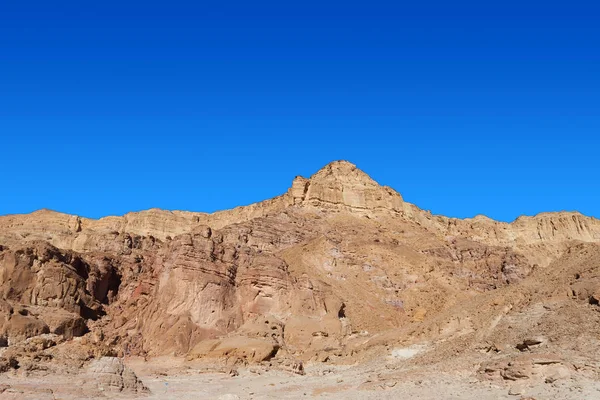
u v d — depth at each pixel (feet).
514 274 470.80
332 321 329.52
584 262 231.71
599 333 184.03
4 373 185.37
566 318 198.70
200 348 292.20
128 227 624.59
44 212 623.36
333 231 485.15
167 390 224.74
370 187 570.05
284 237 464.24
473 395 170.60
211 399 207.00
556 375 166.81
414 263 441.27
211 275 349.82
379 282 402.93
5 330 302.66
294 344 312.71
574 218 652.48
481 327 231.71
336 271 408.05
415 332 265.95
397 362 240.73
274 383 239.09
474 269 481.87
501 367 179.01
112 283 405.59
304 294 343.67
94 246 490.49
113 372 200.54
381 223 533.14
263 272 352.08
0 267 344.28
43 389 178.09
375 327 344.69
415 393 181.88
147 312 348.38
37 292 346.95
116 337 332.60
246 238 446.60
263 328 313.32
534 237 645.10
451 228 612.29
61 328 327.06
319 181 558.56
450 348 225.15
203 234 376.89
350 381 224.12
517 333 207.00
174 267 352.49
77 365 200.54
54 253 368.48
